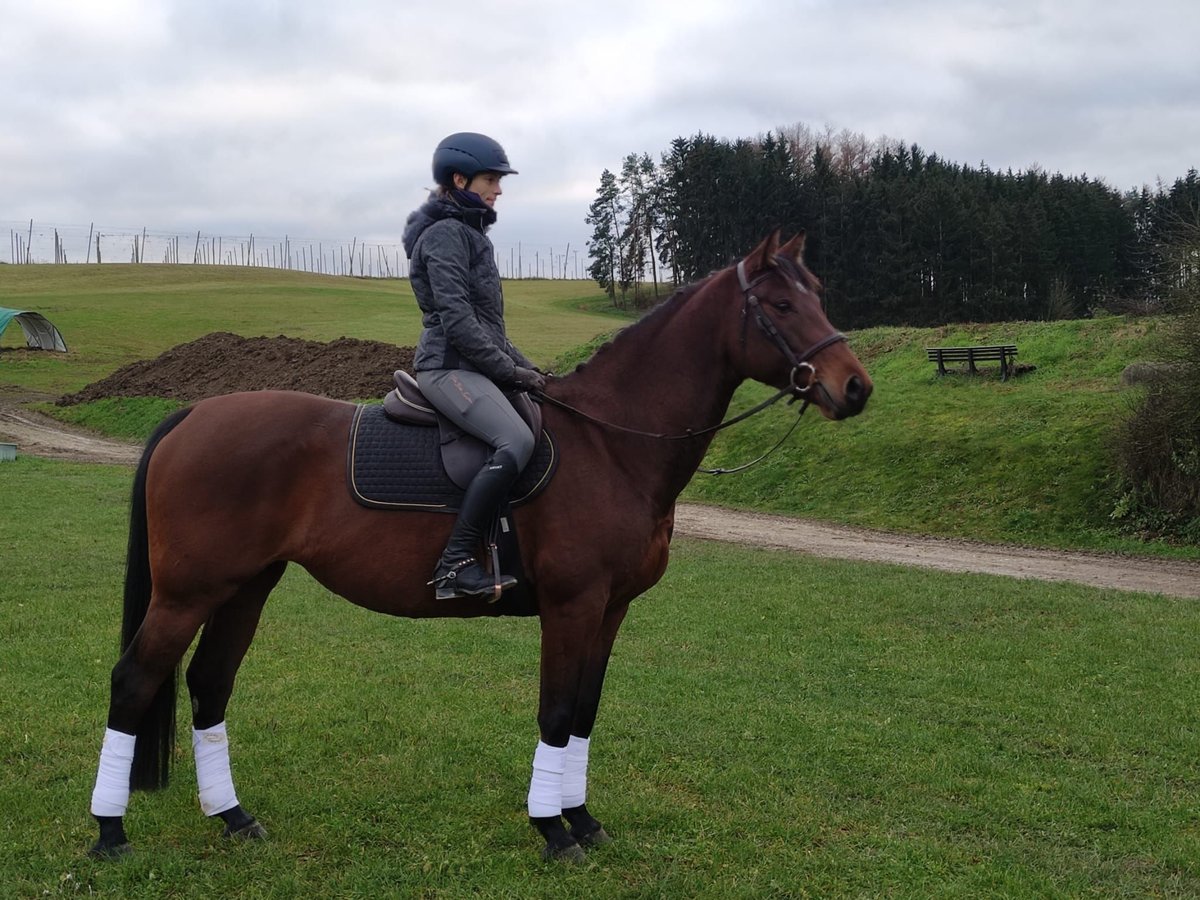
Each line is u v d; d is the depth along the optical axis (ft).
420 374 13.12
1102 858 13.66
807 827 14.21
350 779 15.70
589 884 12.37
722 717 19.20
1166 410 47.70
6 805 14.24
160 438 13.21
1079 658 24.36
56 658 21.93
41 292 218.79
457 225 13.00
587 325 176.04
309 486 12.94
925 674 22.77
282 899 11.93
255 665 22.12
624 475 13.26
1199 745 18.04
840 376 12.64
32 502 46.70
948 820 14.67
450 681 21.31
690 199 162.81
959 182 178.50
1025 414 60.59
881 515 54.24
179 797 14.88
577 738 13.78
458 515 12.62
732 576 35.45
